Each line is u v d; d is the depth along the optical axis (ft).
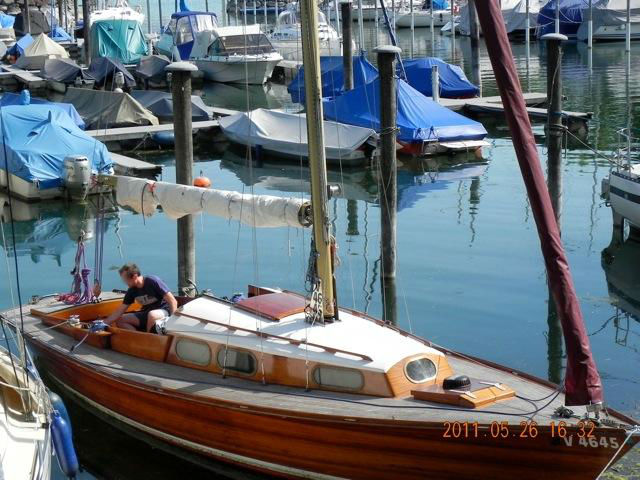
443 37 224.74
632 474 34.55
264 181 89.20
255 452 35.58
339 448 33.40
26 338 42.98
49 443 31.50
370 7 259.80
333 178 89.61
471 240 66.03
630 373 43.86
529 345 47.34
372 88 100.73
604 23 192.75
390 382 33.76
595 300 53.83
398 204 78.07
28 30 210.38
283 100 145.07
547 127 63.46
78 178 80.12
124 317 41.68
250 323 37.58
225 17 265.34
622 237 66.03
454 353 38.17
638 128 105.81
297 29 188.03
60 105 104.78
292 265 60.90
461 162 94.89
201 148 104.99
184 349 38.75
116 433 40.11
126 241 68.85
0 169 82.94
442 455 31.94
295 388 35.47
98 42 176.14
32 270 63.05
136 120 109.70
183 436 37.45
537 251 62.80
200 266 61.21
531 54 182.70
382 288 56.44
